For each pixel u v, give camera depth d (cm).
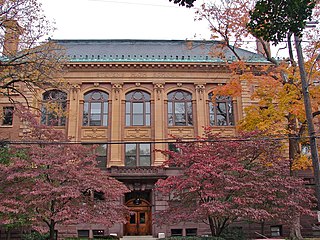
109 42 4341
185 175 2197
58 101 3350
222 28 2692
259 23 1079
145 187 3488
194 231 3416
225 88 2644
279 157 2358
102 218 2027
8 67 2434
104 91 3809
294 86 2406
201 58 3938
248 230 3334
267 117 2542
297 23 1045
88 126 3703
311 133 1634
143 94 3844
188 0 1066
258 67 2800
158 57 3869
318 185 1578
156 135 3669
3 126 3594
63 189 1911
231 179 2081
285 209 2123
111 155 3603
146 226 3556
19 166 1981
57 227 3322
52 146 2189
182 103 3847
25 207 1919
